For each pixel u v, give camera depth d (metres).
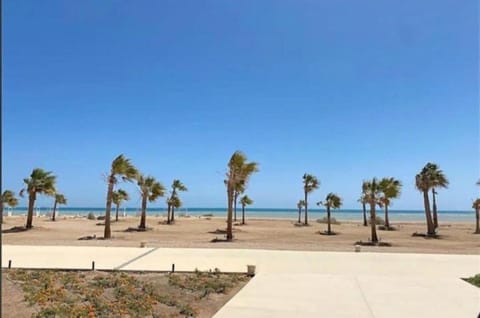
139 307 7.62
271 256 15.20
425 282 10.56
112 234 30.05
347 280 10.76
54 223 44.81
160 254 15.45
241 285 10.20
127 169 27.89
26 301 7.88
